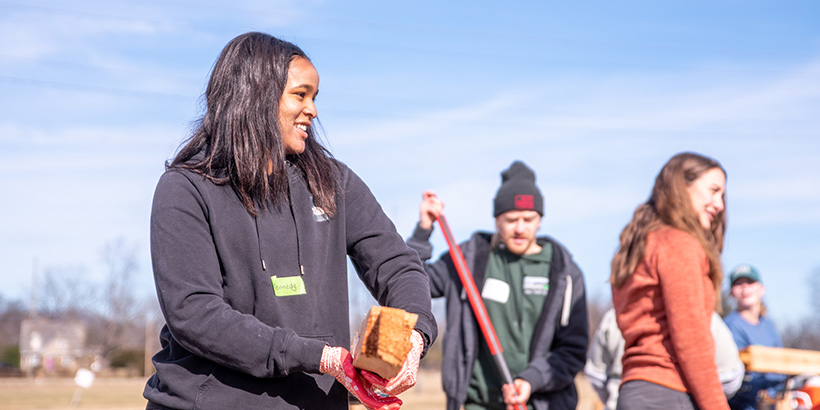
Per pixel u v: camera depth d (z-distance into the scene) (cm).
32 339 6550
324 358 175
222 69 195
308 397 187
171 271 180
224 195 189
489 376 383
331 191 202
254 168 188
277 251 190
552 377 367
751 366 357
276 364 173
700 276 276
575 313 384
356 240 208
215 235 185
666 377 276
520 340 379
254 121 191
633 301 288
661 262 278
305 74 199
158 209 185
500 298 385
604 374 455
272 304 185
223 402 180
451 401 380
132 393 2998
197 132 198
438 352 5103
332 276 199
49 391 3247
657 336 281
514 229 382
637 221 295
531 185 388
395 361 162
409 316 164
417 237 395
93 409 1934
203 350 176
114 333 6050
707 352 268
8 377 5694
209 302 178
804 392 376
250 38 198
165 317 180
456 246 386
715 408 265
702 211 299
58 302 6675
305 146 206
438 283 397
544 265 388
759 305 591
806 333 4478
